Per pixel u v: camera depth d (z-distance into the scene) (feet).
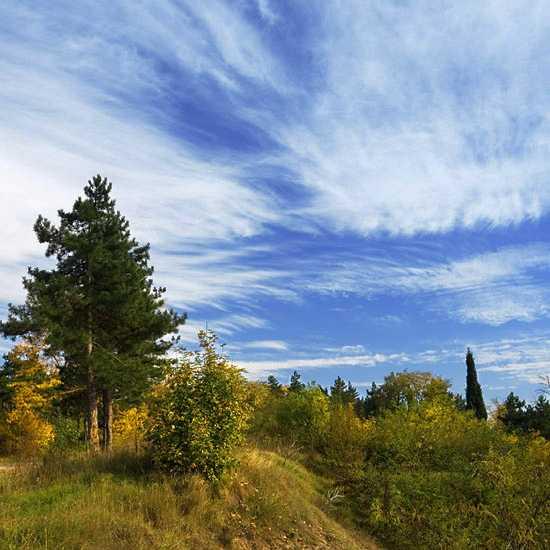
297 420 74.54
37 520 24.16
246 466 40.34
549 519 34.45
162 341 82.17
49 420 77.92
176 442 35.01
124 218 81.51
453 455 54.80
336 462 63.46
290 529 36.04
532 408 135.54
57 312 67.31
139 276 75.66
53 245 74.84
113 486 31.63
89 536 24.09
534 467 38.88
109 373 69.41
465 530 37.86
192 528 29.19
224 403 37.27
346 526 44.98
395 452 59.16
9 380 96.73
